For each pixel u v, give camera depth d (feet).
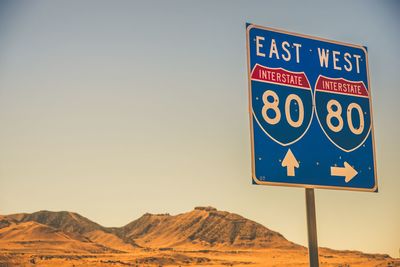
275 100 22.02
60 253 276.62
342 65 23.66
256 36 22.27
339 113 23.06
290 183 21.53
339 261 201.98
